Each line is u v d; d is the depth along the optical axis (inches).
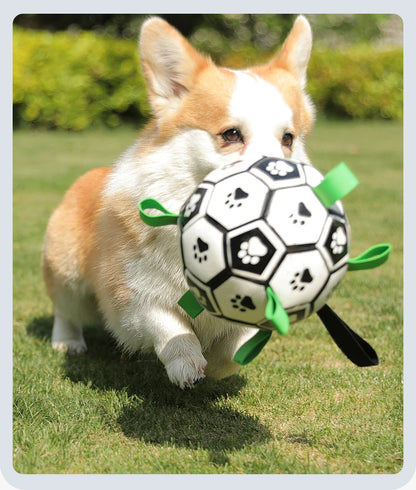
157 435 129.6
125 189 135.4
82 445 124.5
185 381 125.6
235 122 121.3
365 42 850.1
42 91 657.0
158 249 131.0
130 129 684.1
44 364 164.4
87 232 159.2
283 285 98.4
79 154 544.1
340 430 130.8
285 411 139.7
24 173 461.7
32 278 239.8
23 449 123.6
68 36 685.3
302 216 99.1
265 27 775.7
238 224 98.9
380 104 759.1
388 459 121.3
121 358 170.1
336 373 157.8
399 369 160.4
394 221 328.2
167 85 133.3
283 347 177.6
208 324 139.5
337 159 507.5
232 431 131.1
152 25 132.1
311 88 741.3
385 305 206.5
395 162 502.9
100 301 149.6
